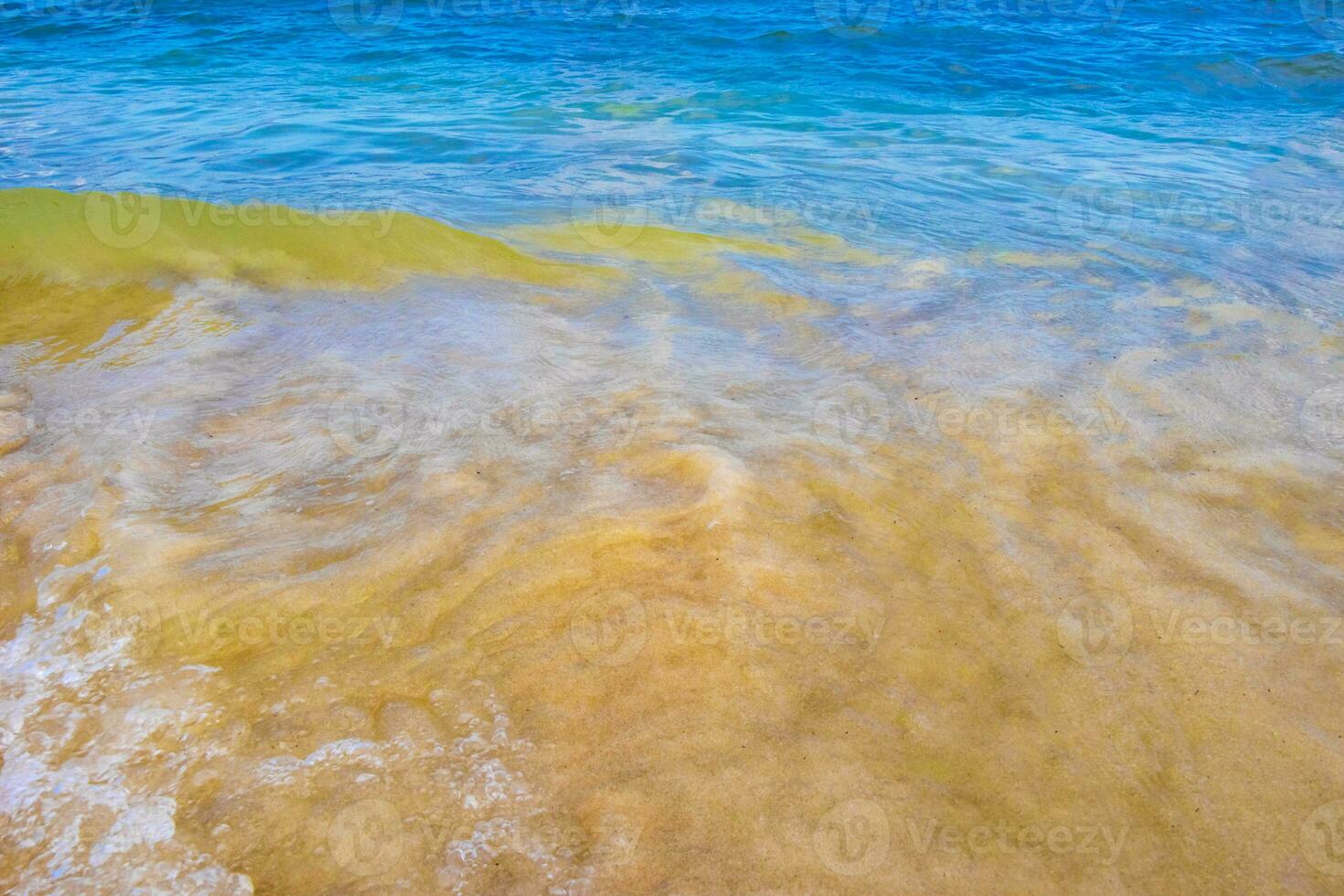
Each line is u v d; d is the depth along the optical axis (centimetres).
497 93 1187
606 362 459
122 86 1202
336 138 945
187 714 249
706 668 266
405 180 798
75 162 841
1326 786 237
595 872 212
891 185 814
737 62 1401
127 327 490
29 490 341
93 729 244
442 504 333
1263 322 524
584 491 341
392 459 366
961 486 358
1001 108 1147
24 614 280
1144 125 1059
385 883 208
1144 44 1517
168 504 335
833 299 552
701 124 1047
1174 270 608
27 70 1289
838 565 309
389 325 502
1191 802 232
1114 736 250
